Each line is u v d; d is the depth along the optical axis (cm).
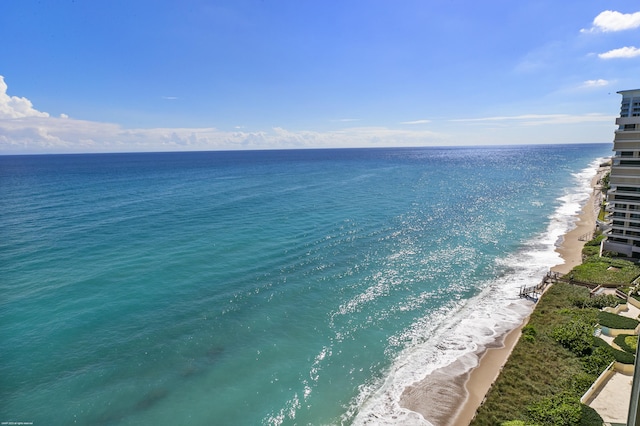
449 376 2880
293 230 6581
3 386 2688
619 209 5353
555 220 7894
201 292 4144
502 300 4175
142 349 3139
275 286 4338
